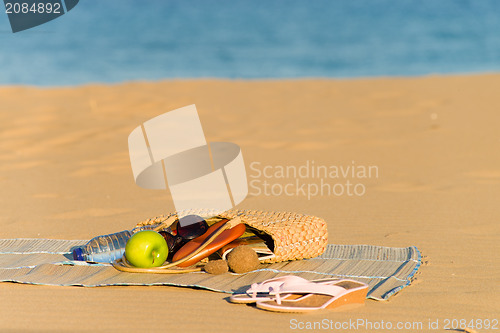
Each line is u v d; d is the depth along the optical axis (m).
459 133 4.11
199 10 18.33
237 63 9.77
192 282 2.29
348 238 2.65
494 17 14.12
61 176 3.46
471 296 2.24
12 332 2.08
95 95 5.99
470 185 3.20
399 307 2.19
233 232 2.42
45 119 4.93
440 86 6.00
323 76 8.65
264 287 2.20
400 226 2.75
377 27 13.46
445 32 12.30
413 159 3.59
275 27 13.99
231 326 2.10
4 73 8.89
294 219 2.46
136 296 2.24
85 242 2.62
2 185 3.34
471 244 2.59
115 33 13.38
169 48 11.32
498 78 6.34
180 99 5.61
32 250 2.56
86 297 2.23
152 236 2.36
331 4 18.48
